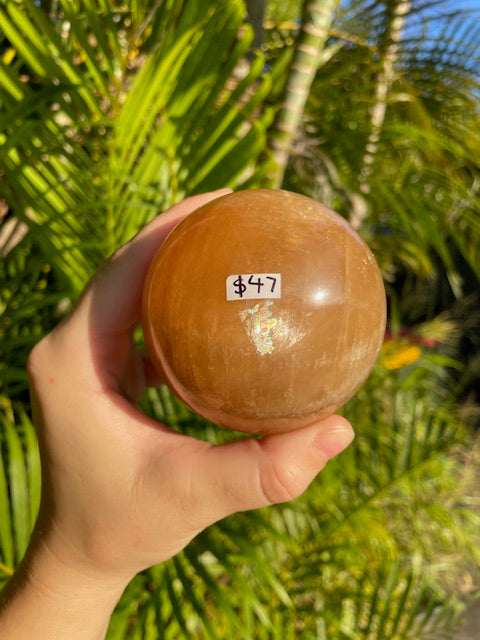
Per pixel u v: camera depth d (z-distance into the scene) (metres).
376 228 0.64
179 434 0.19
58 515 0.18
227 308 0.15
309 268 0.15
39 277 0.43
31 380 0.19
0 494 0.25
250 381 0.15
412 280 0.96
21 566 0.19
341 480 0.41
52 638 0.18
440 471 0.54
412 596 0.44
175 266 0.16
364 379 0.17
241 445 0.17
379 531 0.40
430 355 0.75
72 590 0.19
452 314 0.88
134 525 0.18
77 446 0.18
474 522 0.54
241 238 0.15
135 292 0.19
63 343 0.19
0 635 0.18
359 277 0.16
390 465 0.43
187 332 0.15
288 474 0.17
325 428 0.17
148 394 0.35
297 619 0.35
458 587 0.56
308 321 0.15
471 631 0.51
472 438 0.70
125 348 0.20
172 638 0.30
